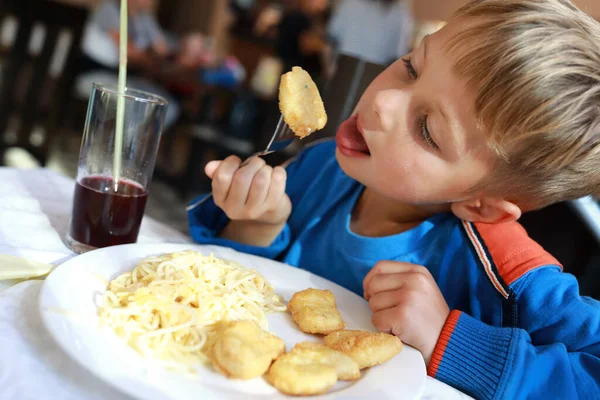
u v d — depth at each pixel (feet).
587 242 5.20
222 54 21.44
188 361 2.04
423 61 2.84
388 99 2.83
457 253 3.31
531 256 3.01
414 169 2.86
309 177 4.27
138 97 2.94
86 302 2.17
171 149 15.38
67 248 2.86
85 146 2.86
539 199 3.01
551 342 2.83
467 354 2.55
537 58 2.53
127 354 1.94
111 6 16.20
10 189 3.39
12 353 1.81
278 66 15.07
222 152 12.26
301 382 1.95
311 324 2.48
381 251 3.38
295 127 2.82
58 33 8.07
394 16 14.70
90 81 14.60
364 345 2.29
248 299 2.53
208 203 3.79
